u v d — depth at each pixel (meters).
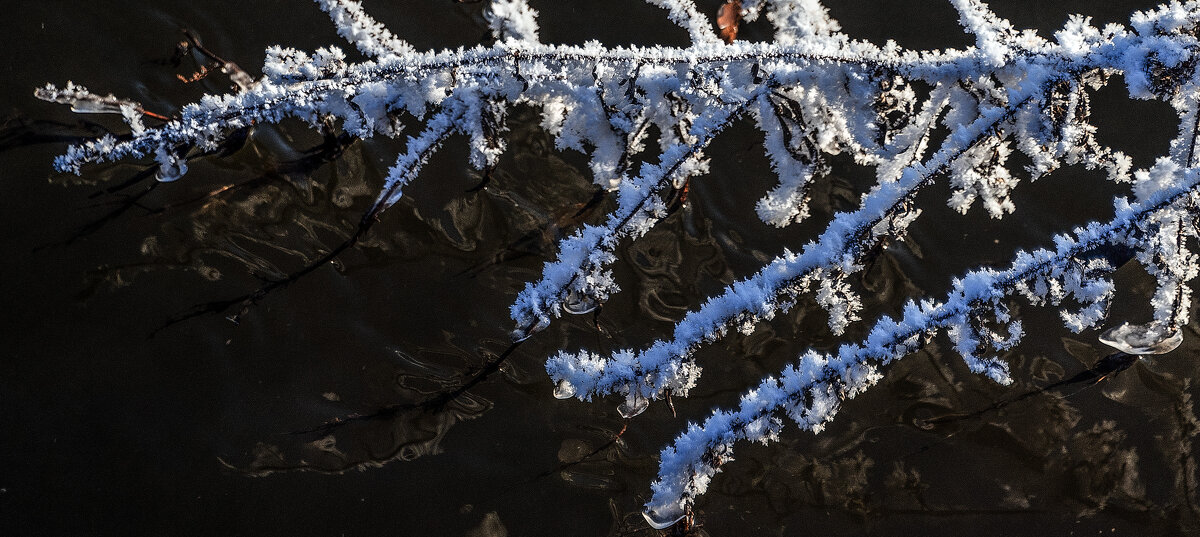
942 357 2.73
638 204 2.42
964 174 2.46
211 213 2.66
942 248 2.85
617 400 2.61
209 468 2.40
